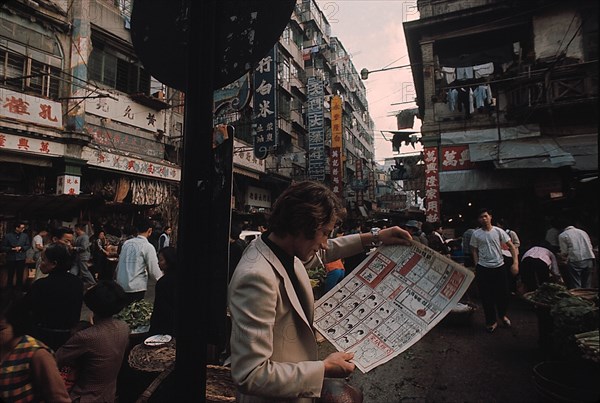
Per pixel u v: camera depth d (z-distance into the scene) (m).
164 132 13.10
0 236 8.07
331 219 1.19
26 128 8.80
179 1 1.30
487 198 11.87
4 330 1.57
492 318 4.90
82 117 10.07
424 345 4.46
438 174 11.29
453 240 9.52
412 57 14.71
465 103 11.55
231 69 1.19
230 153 1.01
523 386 3.28
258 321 1.00
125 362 2.86
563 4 10.71
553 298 3.73
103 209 9.98
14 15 9.08
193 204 1.07
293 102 22.41
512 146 10.12
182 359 1.04
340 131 19.34
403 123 16.95
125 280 4.12
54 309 2.56
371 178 34.69
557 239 6.88
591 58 10.27
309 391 1.00
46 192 9.69
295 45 22.98
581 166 8.98
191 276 1.05
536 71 10.23
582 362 2.62
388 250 1.56
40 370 1.58
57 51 9.96
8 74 8.99
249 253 1.17
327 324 1.37
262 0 1.20
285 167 19.84
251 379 0.96
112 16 11.28
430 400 3.10
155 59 1.34
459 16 11.81
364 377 3.61
